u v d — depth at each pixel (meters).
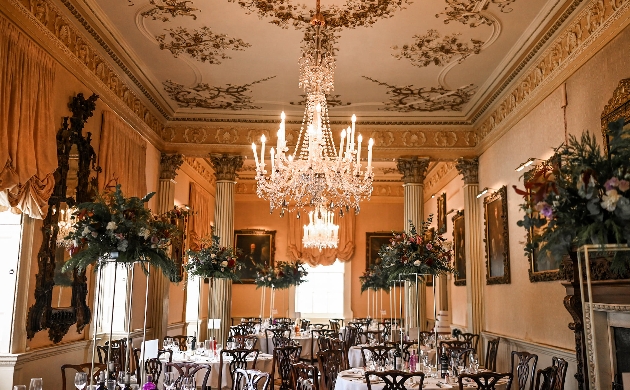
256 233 21.25
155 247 6.36
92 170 8.96
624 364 5.29
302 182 8.62
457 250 15.27
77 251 6.22
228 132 13.59
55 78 7.84
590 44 7.60
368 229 21.39
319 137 8.52
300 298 21.30
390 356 9.05
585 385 5.47
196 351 10.10
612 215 3.78
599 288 5.41
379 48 9.77
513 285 10.59
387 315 20.84
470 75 10.93
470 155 13.33
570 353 7.99
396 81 11.29
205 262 11.09
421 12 8.49
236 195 21.45
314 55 9.23
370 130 13.51
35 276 7.25
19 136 6.72
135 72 10.64
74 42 8.48
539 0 8.02
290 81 11.47
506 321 11.02
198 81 11.48
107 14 8.65
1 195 6.46
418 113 13.19
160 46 9.81
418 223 13.16
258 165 9.12
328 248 21.08
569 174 4.05
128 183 10.55
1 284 6.91
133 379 6.05
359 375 7.54
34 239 7.22
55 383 7.83
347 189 8.98
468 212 13.10
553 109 8.86
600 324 5.41
